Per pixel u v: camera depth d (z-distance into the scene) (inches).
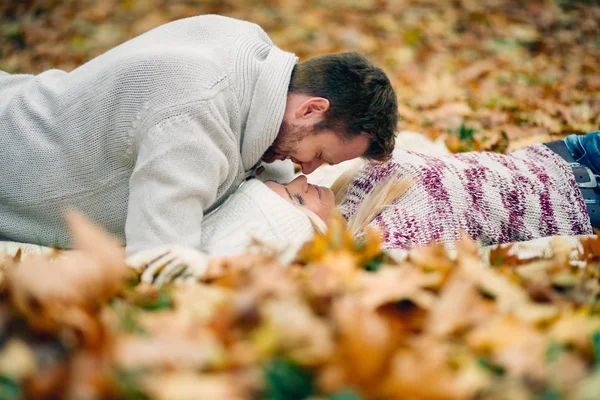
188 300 46.8
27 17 190.4
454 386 35.4
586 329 43.4
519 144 113.3
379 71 71.1
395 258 63.0
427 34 183.8
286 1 204.1
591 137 80.9
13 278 45.4
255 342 39.1
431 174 73.5
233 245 68.0
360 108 69.0
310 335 39.1
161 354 37.6
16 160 70.8
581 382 36.2
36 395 35.2
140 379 36.0
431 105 135.1
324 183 94.4
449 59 168.6
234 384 35.5
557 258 61.5
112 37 180.1
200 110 65.4
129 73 66.6
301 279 51.6
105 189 71.2
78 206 71.8
